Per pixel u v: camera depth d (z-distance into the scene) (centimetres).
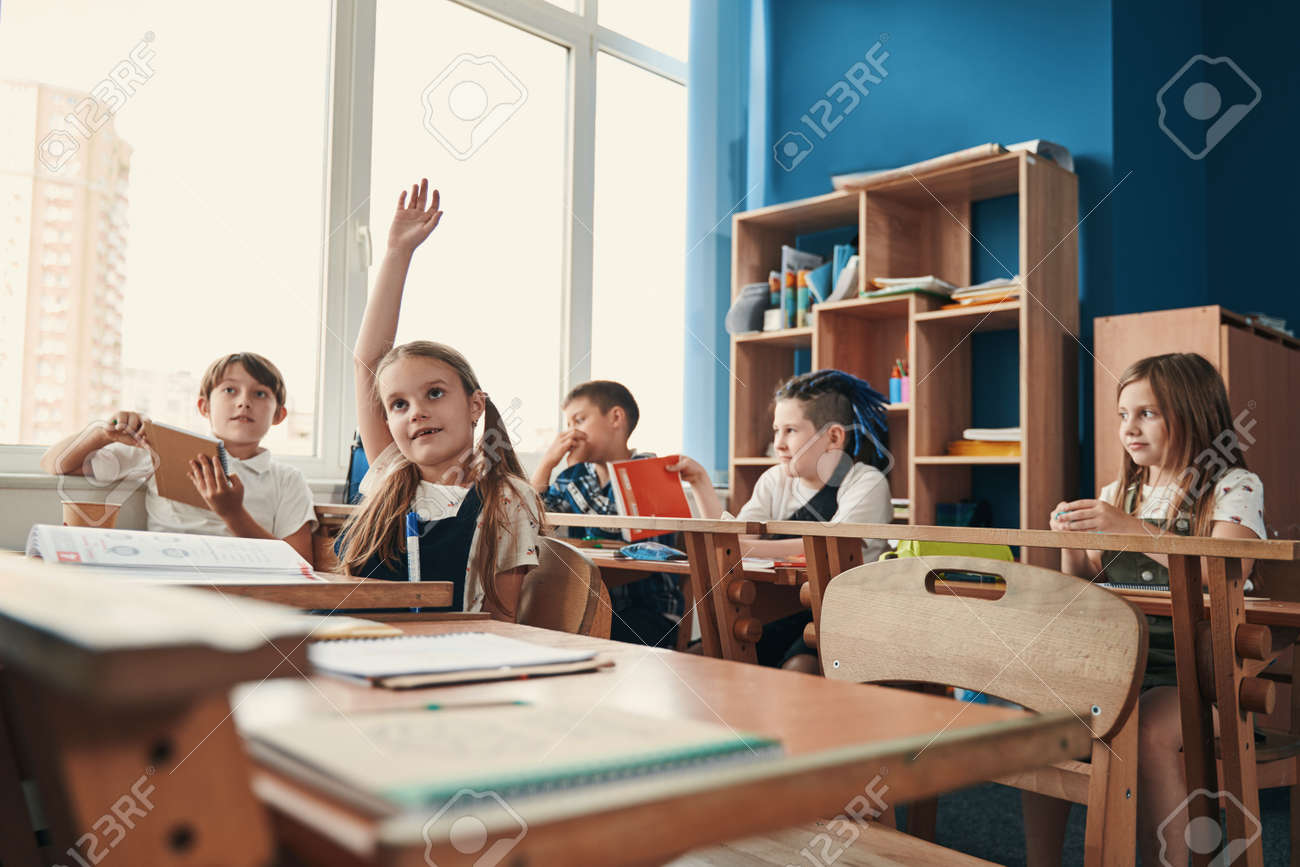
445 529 133
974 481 315
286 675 26
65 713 26
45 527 90
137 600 31
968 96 328
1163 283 319
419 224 177
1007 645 84
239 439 223
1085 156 300
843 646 95
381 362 142
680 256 378
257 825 27
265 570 95
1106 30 297
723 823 32
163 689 24
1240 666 108
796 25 377
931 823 130
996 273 315
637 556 205
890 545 226
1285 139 332
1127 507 189
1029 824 136
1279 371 287
